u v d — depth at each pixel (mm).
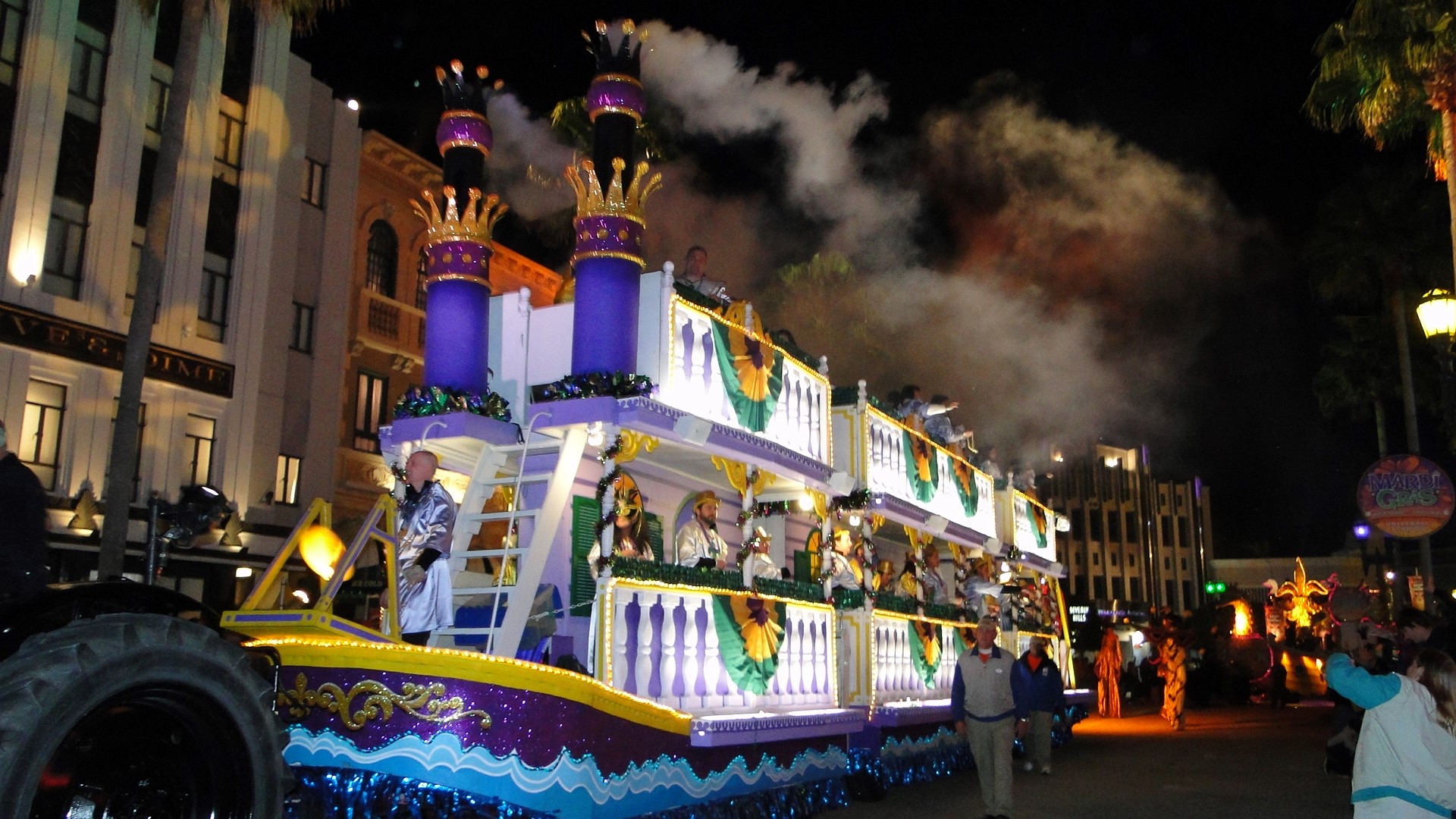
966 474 17188
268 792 5445
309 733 7141
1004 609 17812
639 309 9594
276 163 24094
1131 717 26547
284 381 23953
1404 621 9555
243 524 22469
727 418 10289
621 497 9094
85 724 4848
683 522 11766
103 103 20984
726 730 8906
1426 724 5660
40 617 5305
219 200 23016
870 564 12508
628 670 8617
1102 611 56312
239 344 22906
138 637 4980
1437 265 30031
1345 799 12047
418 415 9570
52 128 19969
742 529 10547
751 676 10055
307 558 7664
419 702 7090
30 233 19469
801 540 13812
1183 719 21922
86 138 20672
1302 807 11453
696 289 11000
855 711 11227
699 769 8875
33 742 4535
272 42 24203
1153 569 83750
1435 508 13086
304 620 6992
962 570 17266
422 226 28297
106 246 20641
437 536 7922
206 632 5336
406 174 27719
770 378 11234
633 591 8773
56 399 19750
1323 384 32375
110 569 13008
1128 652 49469
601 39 10094
